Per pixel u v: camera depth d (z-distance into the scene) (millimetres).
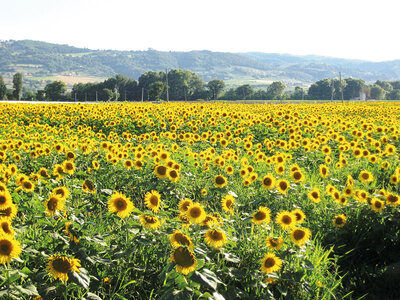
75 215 4930
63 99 146125
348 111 30859
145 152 9859
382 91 178000
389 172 9852
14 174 7035
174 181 6668
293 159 11797
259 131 17312
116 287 4230
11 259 3314
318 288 4648
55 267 3426
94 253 4180
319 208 7223
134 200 7582
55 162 9555
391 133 15211
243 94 155750
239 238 5152
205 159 9500
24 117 23641
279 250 4805
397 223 6293
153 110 26156
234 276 4152
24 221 5227
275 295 4500
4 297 3205
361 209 6789
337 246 6320
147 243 4242
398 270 5574
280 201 7051
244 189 8102
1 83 131750
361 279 5574
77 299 3617
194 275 3375
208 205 7258
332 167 10664
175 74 163750
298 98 153875
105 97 140375
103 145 10680
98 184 7738
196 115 21562
